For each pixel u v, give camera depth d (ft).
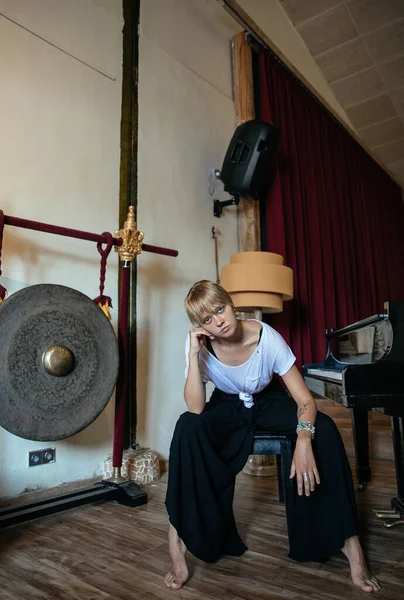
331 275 14.88
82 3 9.02
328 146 16.76
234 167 10.57
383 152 21.38
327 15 15.33
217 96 12.43
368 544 5.15
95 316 6.72
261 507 6.67
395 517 5.89
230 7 12.41
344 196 17.48
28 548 5.30
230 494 4.77
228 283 9.05
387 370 4.68
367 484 7.79
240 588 4.19
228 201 11.51
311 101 16.05
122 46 9.80
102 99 9.16
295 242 13.14
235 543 4.79
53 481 7.39
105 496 6.83
